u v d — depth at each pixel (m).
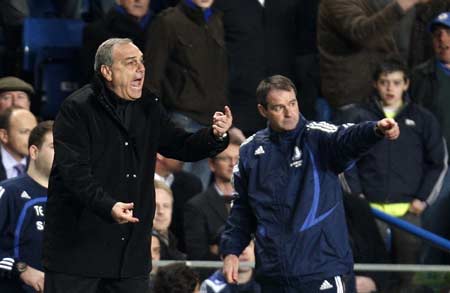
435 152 33.06
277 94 23.88
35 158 26.00
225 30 35.66
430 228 33.16
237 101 35.66
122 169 21.64
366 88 34.34
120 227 21.64
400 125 32.91
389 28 33.69
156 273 26.16
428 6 36.16
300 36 36.38
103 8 38.97
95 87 21.53
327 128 23.86
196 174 34.56
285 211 23.86
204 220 30.94
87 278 21.64
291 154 24.00
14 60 38.50
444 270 27.16
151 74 33.94
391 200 32.53
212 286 26.34
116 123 21.58
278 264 23.73
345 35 34.25
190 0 34.31
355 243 29.88
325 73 34.66
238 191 24.61
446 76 34.72
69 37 38.28
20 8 39.16
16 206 25.75
